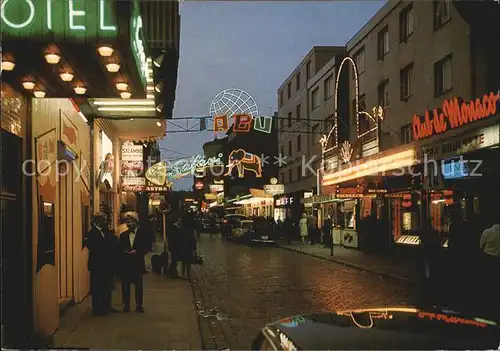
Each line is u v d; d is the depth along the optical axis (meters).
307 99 43.12
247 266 21.61
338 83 34.50
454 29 21.45
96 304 10.60
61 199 11.14
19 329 7.45
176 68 11.70
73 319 10.11
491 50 19.55
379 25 29.02
